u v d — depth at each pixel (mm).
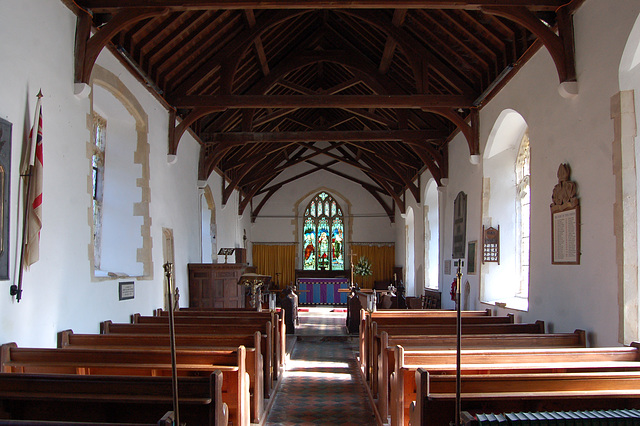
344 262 22359
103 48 6840
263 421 5602
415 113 12875
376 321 7305
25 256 4984
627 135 5152
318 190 22562
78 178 6137
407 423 4301
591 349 4566
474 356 4379
